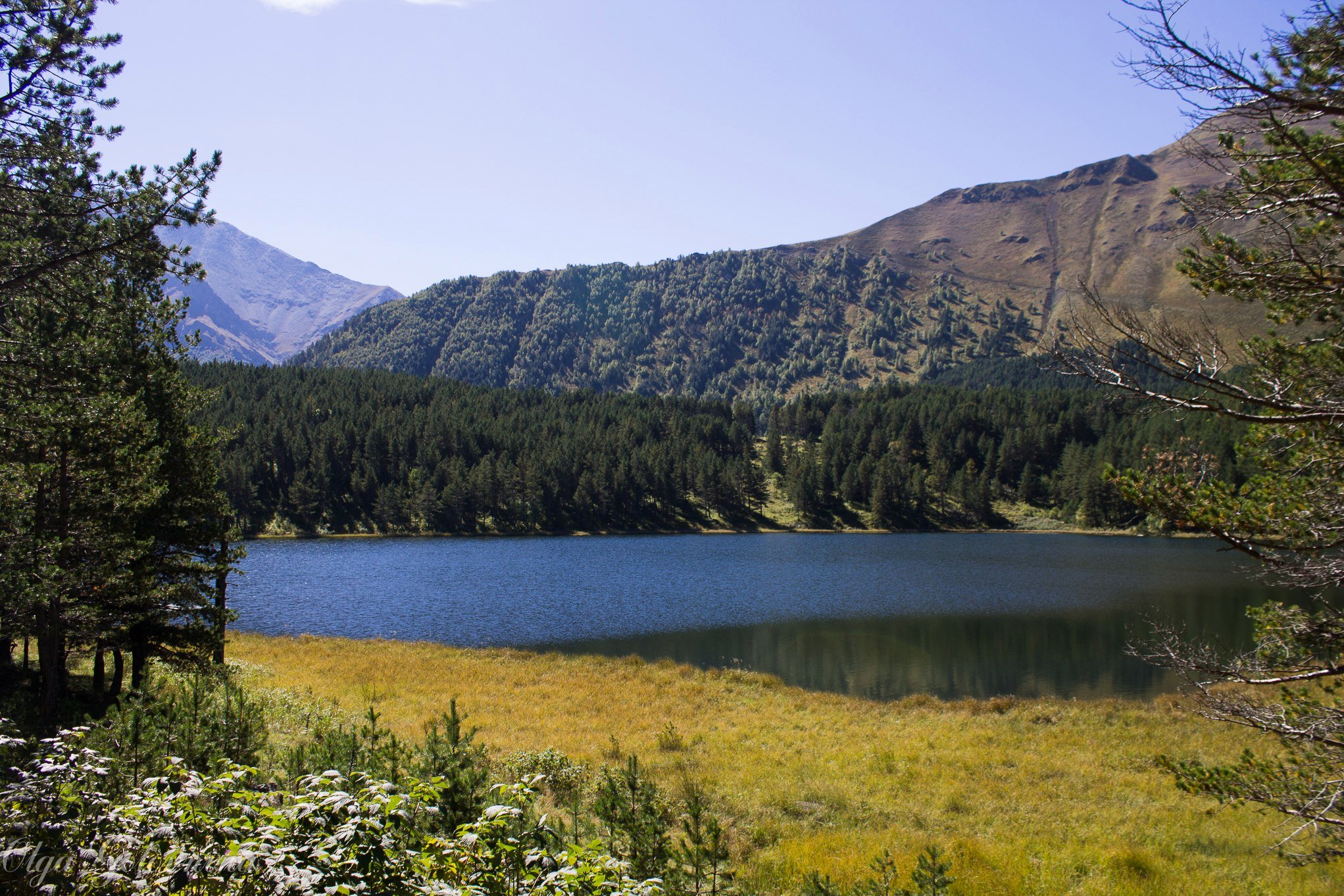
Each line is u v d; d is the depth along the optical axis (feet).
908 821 46.26
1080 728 72.95
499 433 485.97
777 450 526.98
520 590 195.00
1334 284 23.13
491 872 16.63
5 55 31.17
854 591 191.62
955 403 589.73
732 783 52.75
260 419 435.94
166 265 38.55
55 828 15.56
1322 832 26.08
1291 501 24.57
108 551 50.55
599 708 81.25
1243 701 27.17
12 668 65.77
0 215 33.35
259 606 169.37
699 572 234.79
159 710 27.53
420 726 66.90
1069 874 37.04
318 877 13.42
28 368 35.88
